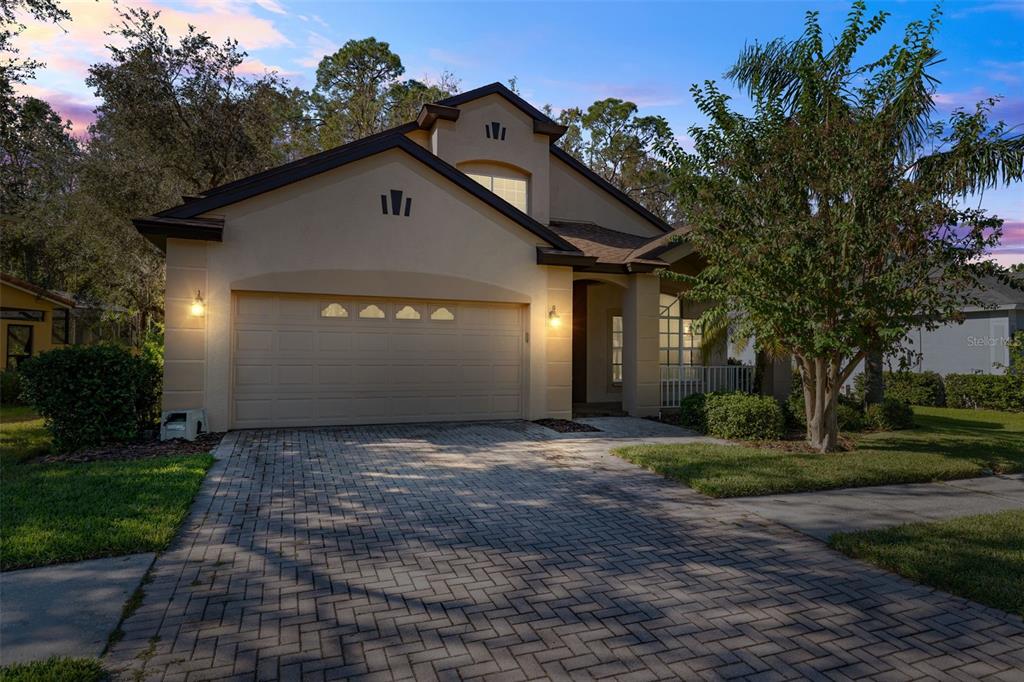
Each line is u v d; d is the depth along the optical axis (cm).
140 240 1792
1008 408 1683
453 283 1124
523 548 493
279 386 1032
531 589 411
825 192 862
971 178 845
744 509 618
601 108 3612
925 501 666
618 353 1559
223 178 1870
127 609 369
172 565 442
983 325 1892
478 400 1168
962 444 1028
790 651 333
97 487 627
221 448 862
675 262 1393
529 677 303
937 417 1518
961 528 547
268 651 323
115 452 838
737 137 903
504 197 1549
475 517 575
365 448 884
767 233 866
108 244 1797
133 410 910
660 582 427
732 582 429
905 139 934
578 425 1146
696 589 416
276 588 405
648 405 1305
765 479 704
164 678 295
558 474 755
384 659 318
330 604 383
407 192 1095
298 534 516
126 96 1700
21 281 2066
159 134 1753
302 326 1046
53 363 853
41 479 662
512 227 1176
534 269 1195
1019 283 829
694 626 361
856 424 1195
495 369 1183
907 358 904
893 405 1230
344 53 3341
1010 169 850
